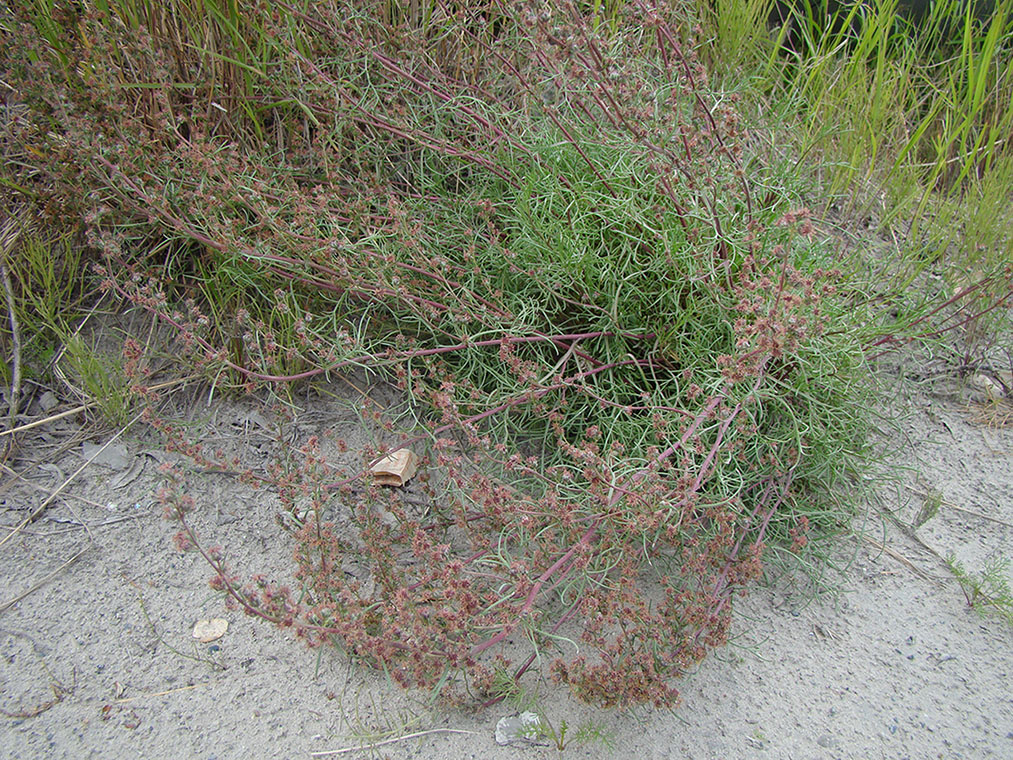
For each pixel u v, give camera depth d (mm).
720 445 2279
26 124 2848
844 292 2986
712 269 2488
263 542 2455
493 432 2629
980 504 2732
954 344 3271
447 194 3082
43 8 2785
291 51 2771
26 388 2734
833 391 2633
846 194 3596
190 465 2604
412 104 3160
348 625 1896
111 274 2670
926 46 4160
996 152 3947
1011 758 2031
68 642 2184
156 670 2135
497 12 3150
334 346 2492
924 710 2143
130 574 2352
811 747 2047
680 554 2365
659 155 2570
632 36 3254
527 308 2637
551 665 2156
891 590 2457
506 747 2008
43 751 1950
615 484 2107
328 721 2047
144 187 2621
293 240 2570
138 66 2910
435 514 2471
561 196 2787
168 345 2875
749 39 3830
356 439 2734
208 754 1969
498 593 2039
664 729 2062
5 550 2371
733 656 2232
